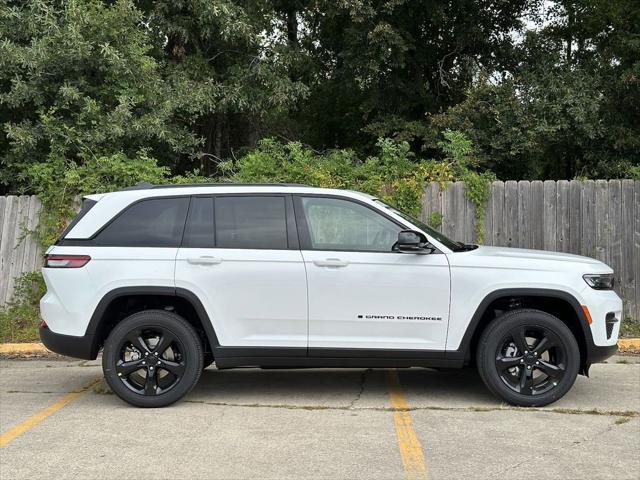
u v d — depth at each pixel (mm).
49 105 11062
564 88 13352
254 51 14430
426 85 17188
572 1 16156
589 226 9227
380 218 5855
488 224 9391
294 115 18344
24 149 10516
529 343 5785
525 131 13375
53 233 9438
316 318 5691
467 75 16266
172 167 13125
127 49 11070
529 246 9305
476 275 5688
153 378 5793
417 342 5699
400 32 14984
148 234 5875
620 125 13758
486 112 13617
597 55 14875
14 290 9461
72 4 10461
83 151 10273
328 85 17266
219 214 5914
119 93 11117
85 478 4180
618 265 9188
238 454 4609
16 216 9555
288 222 5855
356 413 5641
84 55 10438
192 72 13508
